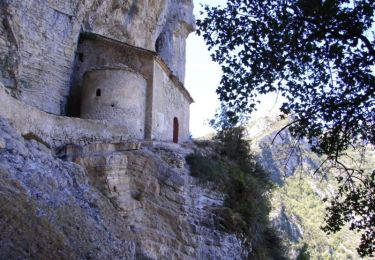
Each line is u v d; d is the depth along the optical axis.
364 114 9.40
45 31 22.56
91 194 15.47
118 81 23.67
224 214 21.44
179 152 23.12
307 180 62.81
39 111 16.50
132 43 28.36
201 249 18.89
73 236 12.06
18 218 10.81
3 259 9.24
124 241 14.67
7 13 20.20
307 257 33.72
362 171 10.27
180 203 19.38
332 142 9.98
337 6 9.06
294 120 10.05
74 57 24.56
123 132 20.89
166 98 27.98
